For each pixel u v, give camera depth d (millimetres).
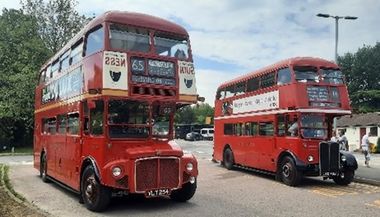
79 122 12477
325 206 12219
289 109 17219
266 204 12453
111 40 11234
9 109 42562
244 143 21359
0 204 11023
